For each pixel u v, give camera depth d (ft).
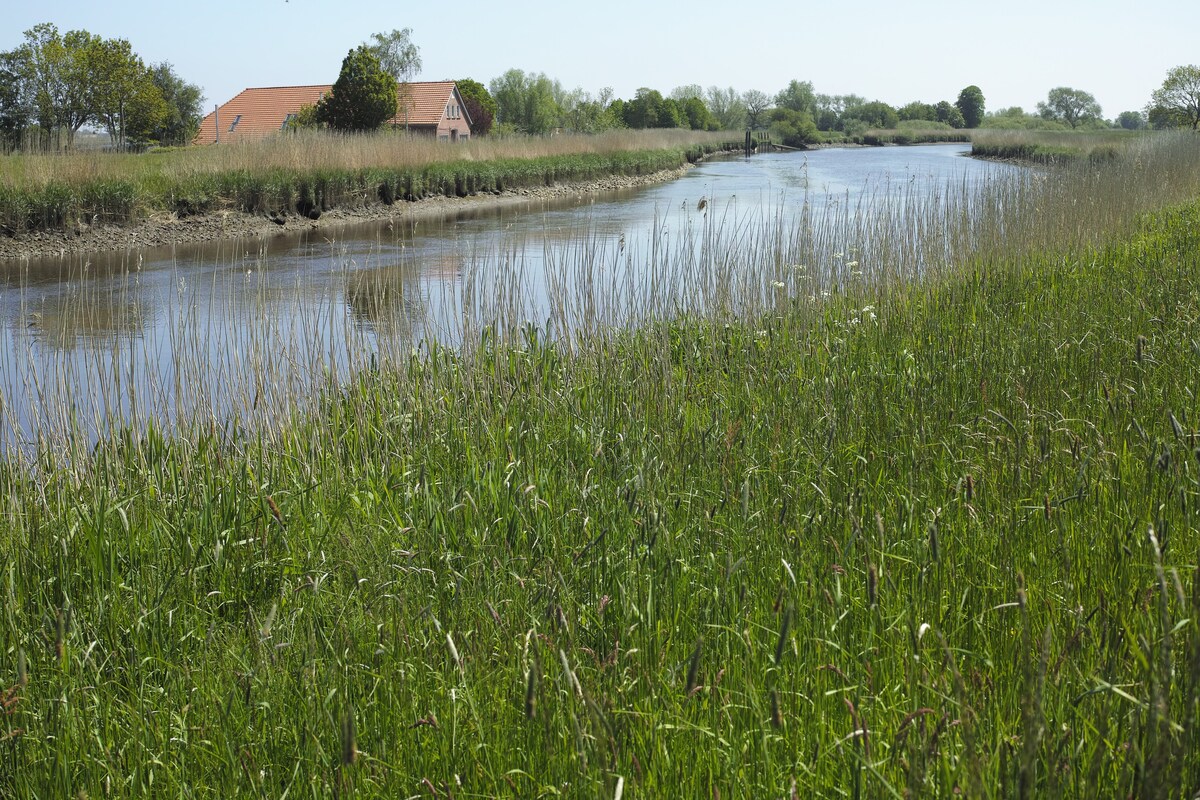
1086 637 9.25
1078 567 10.89
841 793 7.82
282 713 9.62
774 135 254.88
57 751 9.12
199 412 18.76
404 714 9.29
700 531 12.35
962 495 12.72
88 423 17.67
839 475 14.05
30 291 42.65
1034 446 13.75
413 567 12.09
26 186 57.26
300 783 8.79
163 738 9.53
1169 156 73.20
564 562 12.10
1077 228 37.42
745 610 10.62
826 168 135.74
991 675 9.03
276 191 69.67
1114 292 27.02
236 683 10.03
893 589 10.67
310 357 20.77
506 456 16.74
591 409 18.48
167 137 150.41
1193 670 6.38
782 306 26.94
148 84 130.00
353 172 77.51
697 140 189.88
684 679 9.34
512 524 12.87
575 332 24.35
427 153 92.79
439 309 33.86
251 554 13.26
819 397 17.56
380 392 19.97
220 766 9.16
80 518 13.85
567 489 14.53
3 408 16.43
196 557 12.96
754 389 19.84
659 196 94.38
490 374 20.65
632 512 12.75
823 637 9.78
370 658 10.51
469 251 53.83
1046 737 7.73
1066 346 19.95
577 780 7.98
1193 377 17.12
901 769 7.66
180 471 16.28
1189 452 12.56
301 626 11.29
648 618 10.25
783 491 13.67
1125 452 13.35
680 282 30.37
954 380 18.56
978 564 11.21
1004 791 6.98
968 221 36.45
